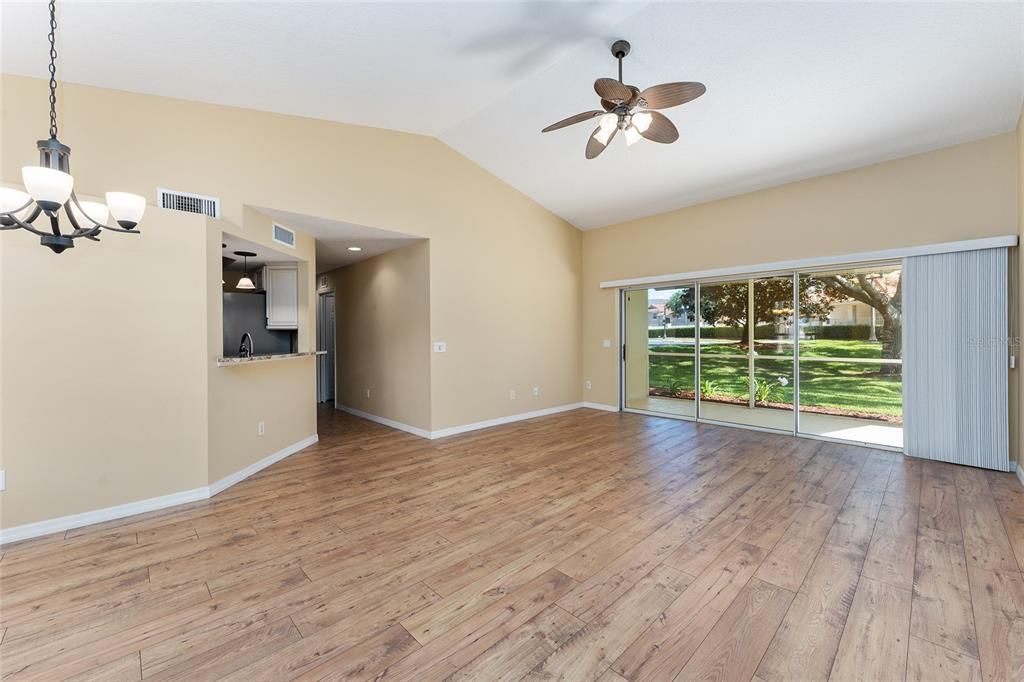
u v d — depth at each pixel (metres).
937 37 2.82
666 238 6.02
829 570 2.17
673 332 6.11
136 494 2.90
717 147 4.32
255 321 4.71
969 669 1.52
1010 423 3.66
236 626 1.78
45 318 2.61
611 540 2.52
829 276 4.74
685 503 3.06
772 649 1.63
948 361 3.92
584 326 7.09
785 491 3.28
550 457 4.23
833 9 2.72
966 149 3.83
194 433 3.13
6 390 2.51
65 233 2.66
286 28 2.62
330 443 4.81
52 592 2.02
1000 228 3.67
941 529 2.61
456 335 5.24
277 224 4.11
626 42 3.06
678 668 1.54
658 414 6.33
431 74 3.38
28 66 2.68
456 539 2.54
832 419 4.75
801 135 4.03
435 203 4.98
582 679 1.50
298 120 3.89
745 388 5.45
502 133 4.62
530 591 2.02
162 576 2.15
